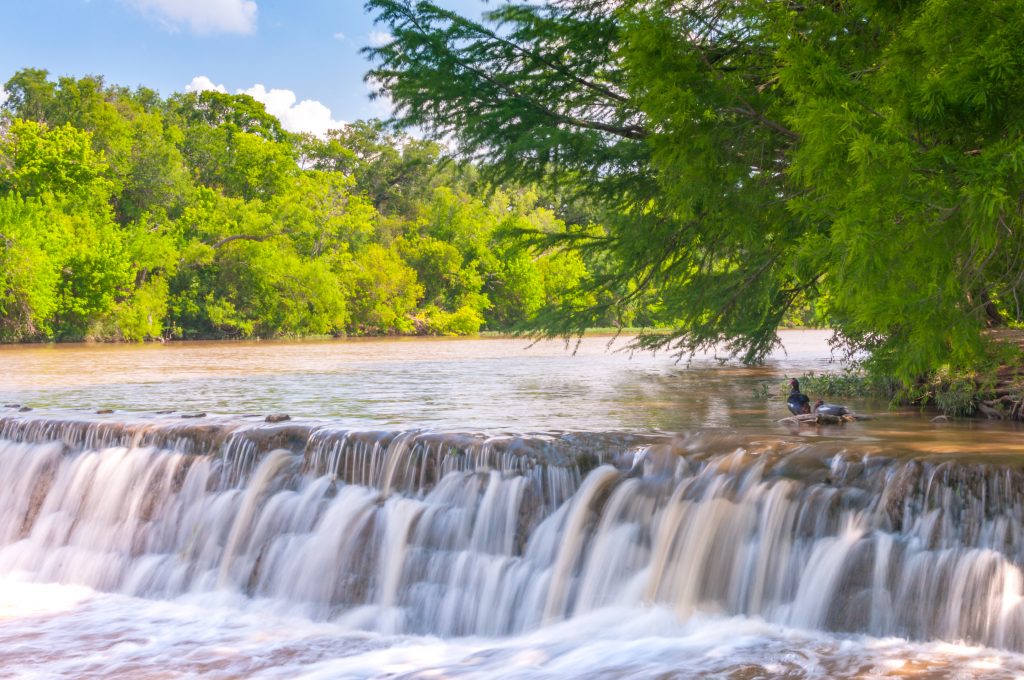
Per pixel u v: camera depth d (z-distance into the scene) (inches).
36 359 1337.4
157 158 2896.2
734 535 311.9
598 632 299.4
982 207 235.6
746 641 277.3
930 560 279.4
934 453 320.2
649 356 1347.2
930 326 282.8
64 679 276.8
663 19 408.2
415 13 603.2
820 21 361.1
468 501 356.5
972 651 260.2
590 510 336.5
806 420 445.1
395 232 3769.7
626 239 642.2
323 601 350.6
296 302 2913.4
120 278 2369.6
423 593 339.9
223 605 359.6
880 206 254.1
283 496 384.2
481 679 268.4
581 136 595.8
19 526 429.1
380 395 667.4
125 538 404.2
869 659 256.4
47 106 2952.8
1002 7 248.4
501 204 3602.4
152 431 430.3
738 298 642.2
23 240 2154.3
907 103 260.4
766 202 454.0
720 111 414.3
